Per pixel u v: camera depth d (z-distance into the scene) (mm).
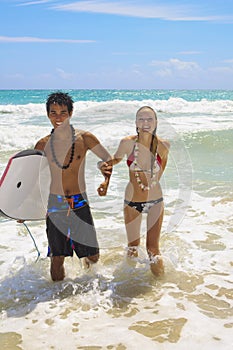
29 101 31797
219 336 2543
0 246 4090
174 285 3250
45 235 4434
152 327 2652
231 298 3045
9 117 16250
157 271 3393
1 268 3580
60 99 3221
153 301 3002
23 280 3352
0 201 3143
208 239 4195
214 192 5852
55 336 2572
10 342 2508
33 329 2654
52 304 2979
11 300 3043
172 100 21656
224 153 8828
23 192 3350
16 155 3127
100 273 3465
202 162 7902
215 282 3297
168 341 2490
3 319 2783
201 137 10789
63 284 3275
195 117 16812
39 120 15180
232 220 4758
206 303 2969
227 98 45375
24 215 3477
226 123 14539
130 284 3270
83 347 2445
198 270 3512
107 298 3053
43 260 3754
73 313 2850
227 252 3891
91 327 2668
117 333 2588
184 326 2658
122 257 3777
